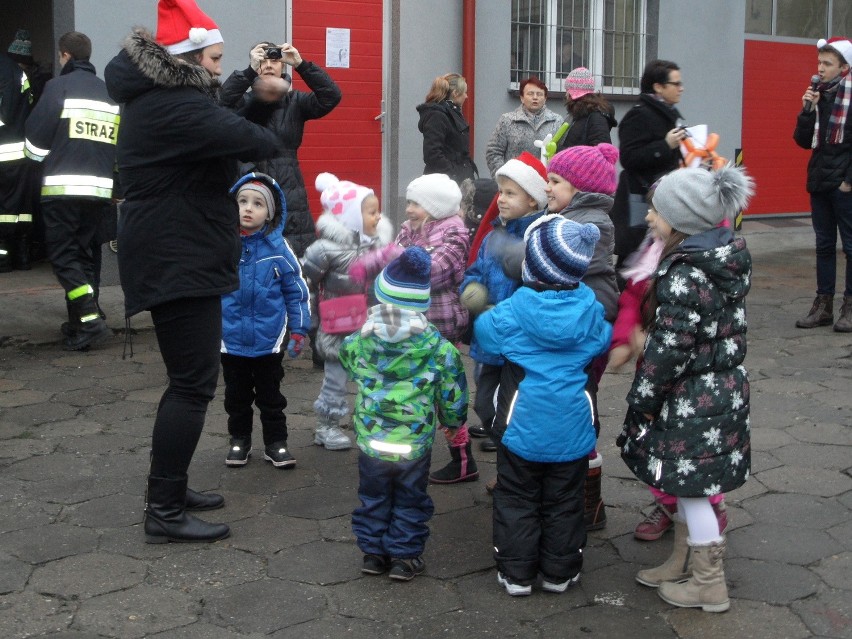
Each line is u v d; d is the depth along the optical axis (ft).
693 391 11.12
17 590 11.83
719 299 10.99
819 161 24.40
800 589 12.00
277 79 14.32
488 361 13.12
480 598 11.85
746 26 42.16
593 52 37.04
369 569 12.29
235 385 15.61
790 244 39.40
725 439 11.11
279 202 15.23
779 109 43.75
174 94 12.27
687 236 11.19
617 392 20.11
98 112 22.59
